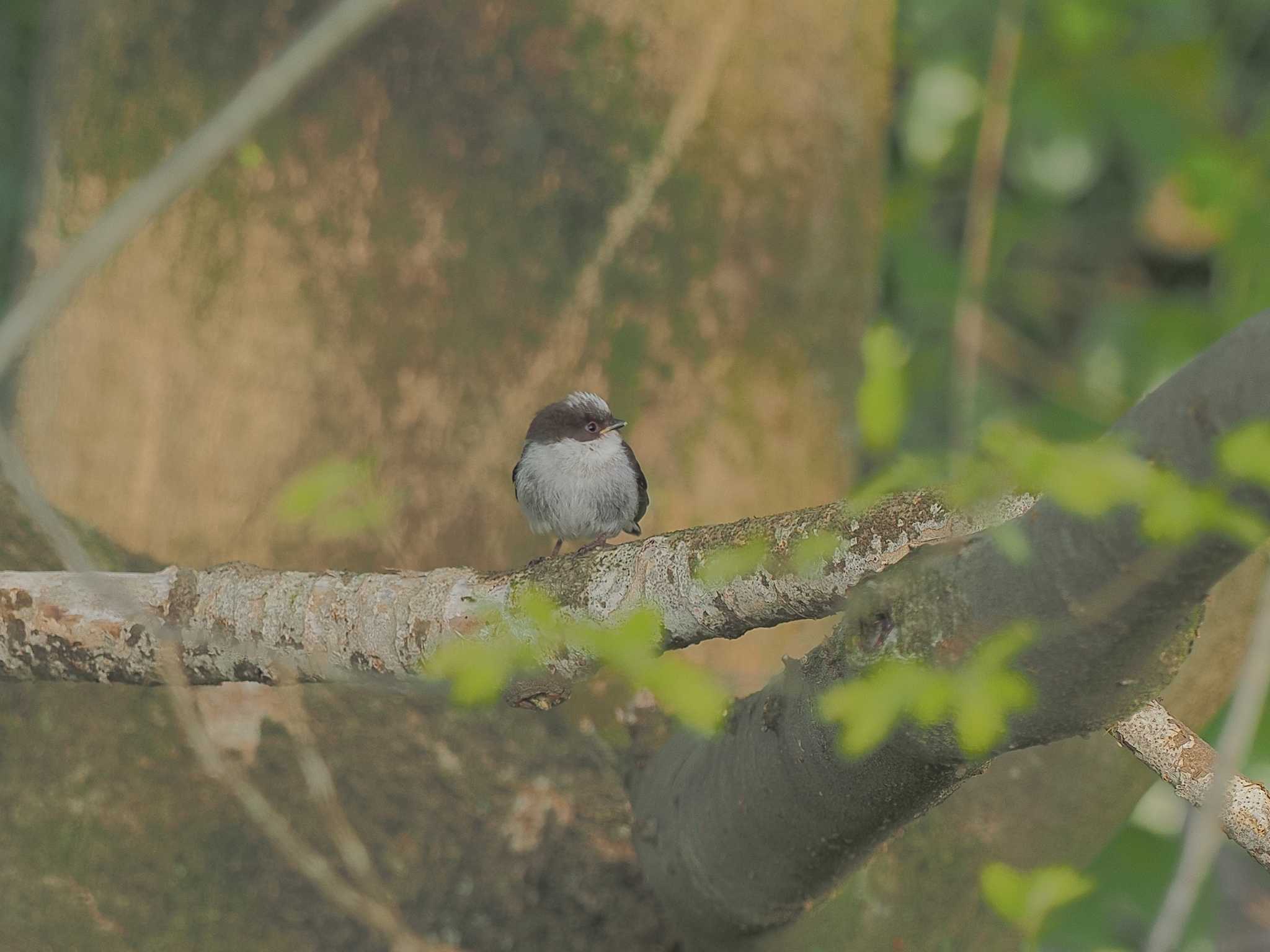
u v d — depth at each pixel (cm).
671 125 952
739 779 667
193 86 1103
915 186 1388
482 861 852
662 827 763
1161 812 1093
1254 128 1345
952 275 1366
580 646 474
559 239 1080
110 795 821
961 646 488
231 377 1048
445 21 1078
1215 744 1053
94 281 1056
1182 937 1040
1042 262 1609
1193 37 1333
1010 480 408
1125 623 456
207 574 732
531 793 888
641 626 447
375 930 811
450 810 866
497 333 1066
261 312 1054
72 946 768
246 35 1103
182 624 722
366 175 1067
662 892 783
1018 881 438
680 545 640
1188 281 1565
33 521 927
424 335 1059
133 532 1041
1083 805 869
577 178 1085
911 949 816
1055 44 1313
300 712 789
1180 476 405
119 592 462
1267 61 1527
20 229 1263
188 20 1105
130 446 1048
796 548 595
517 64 1081
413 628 681
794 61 1134
